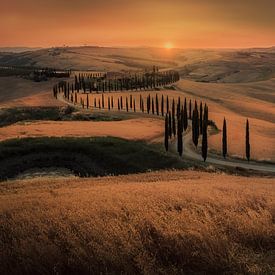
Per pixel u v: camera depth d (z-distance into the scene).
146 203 12.74
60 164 87.69
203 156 98.38
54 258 8.22
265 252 8.74
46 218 10.85
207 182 28.06
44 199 15.77
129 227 9.59
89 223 9.91
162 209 11.84
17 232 9.74
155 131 134.62
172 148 114.12
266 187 24.31
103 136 115.19
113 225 9.68
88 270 7.93
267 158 102.44
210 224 9.96
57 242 8.98
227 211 11.45
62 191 21.25
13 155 88.62
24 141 99.12
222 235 9.26
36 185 32.56
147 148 101.06
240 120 164.88
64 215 11.12
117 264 7.88
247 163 99.12
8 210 12.90
